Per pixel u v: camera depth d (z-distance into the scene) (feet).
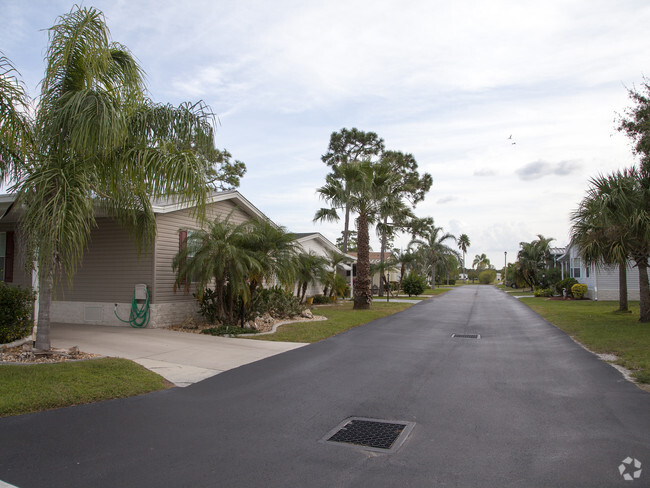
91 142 23.32
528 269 135.85
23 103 25.21
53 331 37.50
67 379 21.12
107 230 42.32
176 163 26.17
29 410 17.80
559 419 17.02
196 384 22.47
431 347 33.63
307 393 20.88
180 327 40.73
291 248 44.32
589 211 45.01
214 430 15.99
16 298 28.71
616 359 28.22
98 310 42.29
